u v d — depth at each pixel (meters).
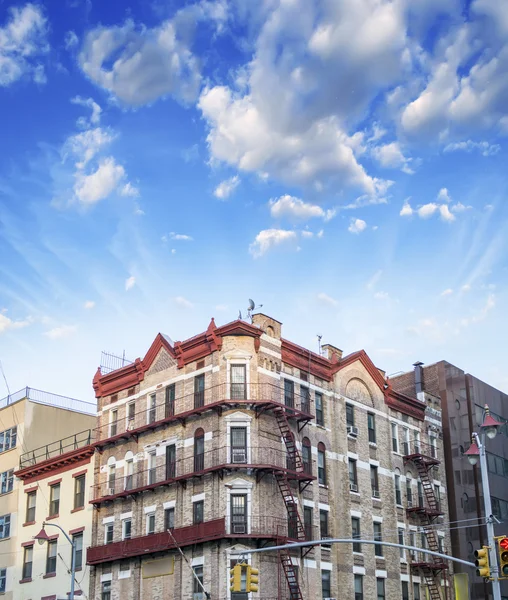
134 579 53.62
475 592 67.12
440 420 71.44
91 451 60.84
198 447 53.03
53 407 70.88
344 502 57.06
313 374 58.38
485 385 77.62
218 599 47.75
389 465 63.16
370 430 62.56
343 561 55.34
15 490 66.50
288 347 56.59
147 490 55.16
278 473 50.69
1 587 63.78
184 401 54.91
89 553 56.75
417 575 62.34
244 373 53.06
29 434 68.31
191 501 52.03
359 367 63.28
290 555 50.88
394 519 61.56
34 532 63.34
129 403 59.81
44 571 61.03
